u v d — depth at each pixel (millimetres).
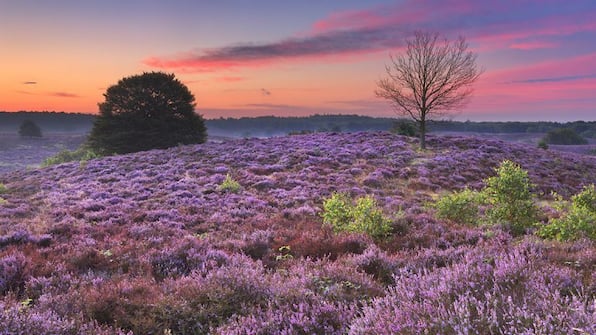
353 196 19875
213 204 17031
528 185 11359
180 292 5277
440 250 7336
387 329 3209
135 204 17359
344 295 4746
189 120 53688
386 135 40312
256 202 17500
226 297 5012
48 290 5902
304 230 11141
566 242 7594
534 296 3451
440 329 2996
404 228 10375
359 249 8477
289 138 40594
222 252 7938
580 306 2924
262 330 3865
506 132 190000
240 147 34812
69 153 48156
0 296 5465
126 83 50312
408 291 4066
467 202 12594
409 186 22938
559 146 96188
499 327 2939
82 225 12695
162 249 8578
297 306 4453
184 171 25953
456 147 35031
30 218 15227
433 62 32781
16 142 121125
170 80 52312
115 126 49500
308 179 23406
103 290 5387
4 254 8336
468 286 3963
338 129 141250
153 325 4453
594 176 28250
